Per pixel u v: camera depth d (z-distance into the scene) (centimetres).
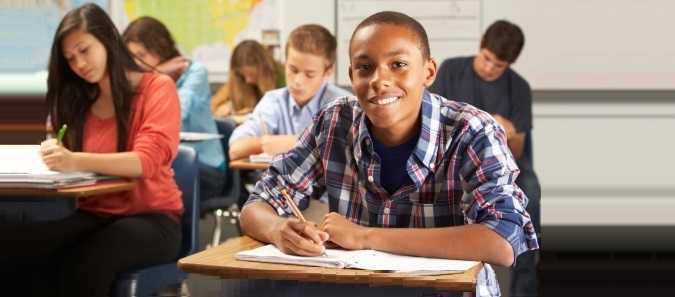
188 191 255
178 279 238
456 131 169
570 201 588
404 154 170
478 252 154
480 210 163
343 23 598
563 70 582
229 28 608
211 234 491
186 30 609
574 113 584
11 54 583
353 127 177
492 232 155
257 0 605
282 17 605
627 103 580
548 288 393
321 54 357
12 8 588
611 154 585
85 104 256
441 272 140
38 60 584
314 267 145
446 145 169
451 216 172
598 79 581
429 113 169
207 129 430
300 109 364
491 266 165
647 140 581
